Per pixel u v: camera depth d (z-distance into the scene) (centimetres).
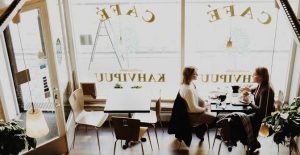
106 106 493
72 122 545
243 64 563
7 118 411
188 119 470
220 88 541
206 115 488
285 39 537
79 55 583
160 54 573
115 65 573
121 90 552
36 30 550
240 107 473
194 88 496
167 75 574
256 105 457
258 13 524
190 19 537
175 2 529
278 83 560
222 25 539
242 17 530
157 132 556
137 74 574
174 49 569
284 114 394
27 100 637
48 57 448
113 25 555
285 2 215
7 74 573
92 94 582
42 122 321
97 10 546
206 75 562
